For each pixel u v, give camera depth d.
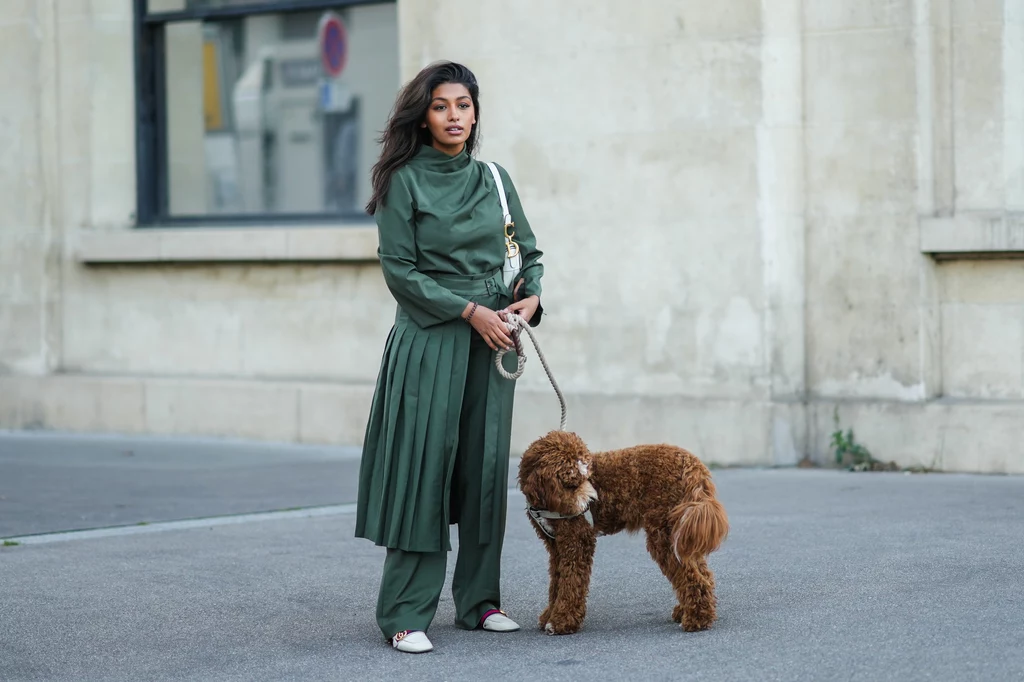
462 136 5.21
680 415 9.27
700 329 9.28
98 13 11.68
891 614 5.22
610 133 9.52
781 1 9.00
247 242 10.97
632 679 4.56
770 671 4.56
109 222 11.72
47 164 11.76
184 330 11.43
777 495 7.98
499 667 4.80
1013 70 8.58
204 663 4.97
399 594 5.18
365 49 11.21
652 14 9.34
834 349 9.03
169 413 11.27
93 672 4.89
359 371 10.77
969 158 8.70
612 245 9.55
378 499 5.25
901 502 7.61
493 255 5.26
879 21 8.78
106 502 8.35
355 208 11.32
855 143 8.89
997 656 4.59
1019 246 8.45
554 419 9.73
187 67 11.78
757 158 9.05
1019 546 6.32
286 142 11.57
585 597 5.25
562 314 9.76
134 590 6.11
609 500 5.16
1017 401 8.71
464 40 10.01
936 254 8.79
